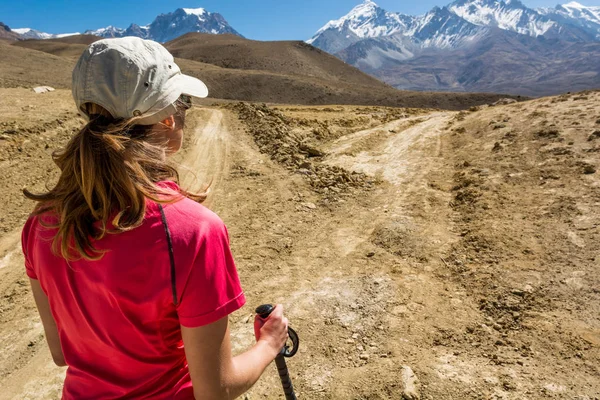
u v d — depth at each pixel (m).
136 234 1.00
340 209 7.70
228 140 13.84
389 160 11.23
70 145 1.07
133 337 1.08
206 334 1.07
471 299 4.66
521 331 4.00
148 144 1.09
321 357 3.82
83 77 1.06
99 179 0.98
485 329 4.08
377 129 15.79
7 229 7.18
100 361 1.15
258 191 8.72
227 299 1.10
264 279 5.33
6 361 4.12
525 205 7.02
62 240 1.04
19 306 5.04
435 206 7.63
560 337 3.84
